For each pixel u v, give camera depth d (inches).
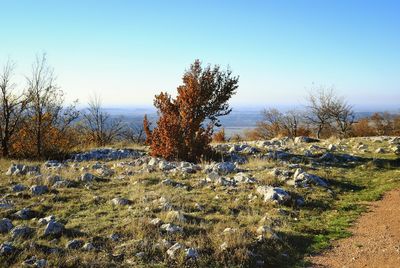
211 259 322.0
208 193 519.2
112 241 343.6
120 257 316.2
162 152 810.2
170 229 367.2
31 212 417.7
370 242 378.3
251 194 513.7
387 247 362.3
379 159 765.3
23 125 910.4
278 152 845.2
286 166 687.1
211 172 620.7
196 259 316.8
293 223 429.4
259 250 346.3
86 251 319.9
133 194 488.4
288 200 496.4
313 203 507.2
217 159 800.3
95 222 390.6
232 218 426.9
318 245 375.6
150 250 327.6
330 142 1061.8
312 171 665.0
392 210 478.6
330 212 478.9
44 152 897.5
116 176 606.9
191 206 456.1
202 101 855.1
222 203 477.4
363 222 442.0
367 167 717.3
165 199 463.8
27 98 898.1
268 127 2485.2
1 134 884.0
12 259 299.7
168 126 810.2
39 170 636.7
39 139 878.4
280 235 383.9
